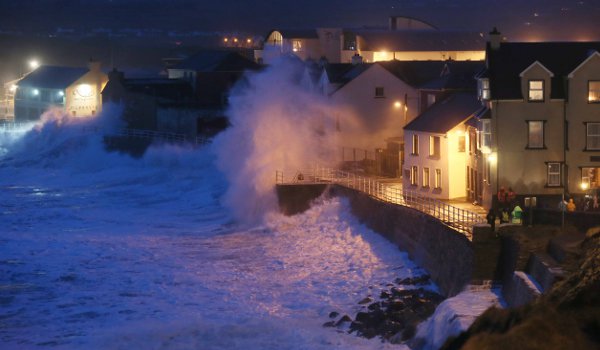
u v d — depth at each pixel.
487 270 50.69
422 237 61.25
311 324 50.84
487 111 69.75
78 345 47.44
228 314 53.28
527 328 37.66
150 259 68.75
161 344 47.44
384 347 45.69
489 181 69.56
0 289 59.53
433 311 50.19
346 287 58.75
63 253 71.06
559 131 69.62
